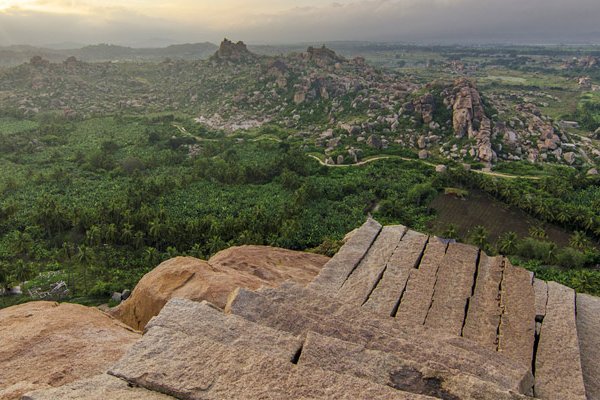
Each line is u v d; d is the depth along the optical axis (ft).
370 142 369.71
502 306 42.42
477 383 25.93
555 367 34.73
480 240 192.44
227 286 52.65
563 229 225.97
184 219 222.89
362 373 26.53
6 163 353.31
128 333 39.73
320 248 124.47
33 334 35.88
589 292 155.22
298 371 25.13
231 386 23.86
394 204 247.29
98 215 208.23
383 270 50.03
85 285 165.99
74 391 23.30
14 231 209.46
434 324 39.83
